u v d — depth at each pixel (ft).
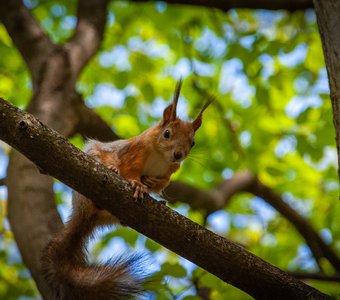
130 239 39.78
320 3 25.00
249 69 45.27
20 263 46.50
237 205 55.11
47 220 30.37
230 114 51.29
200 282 30.99
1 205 47.14
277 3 44.14
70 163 21.24
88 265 25.53
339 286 37.88
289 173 51.90
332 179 50.39
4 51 49.32
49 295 27.48
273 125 49.75
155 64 53.98
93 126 38.70
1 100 20.90
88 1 43.65
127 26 51.49
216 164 49.98
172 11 49.70
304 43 49.78
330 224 49.19
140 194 21.90
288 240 52.60
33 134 20.80
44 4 51.06
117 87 48.26
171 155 28.02
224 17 50.88
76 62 38.96
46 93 36.78
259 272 22.07
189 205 43.24
